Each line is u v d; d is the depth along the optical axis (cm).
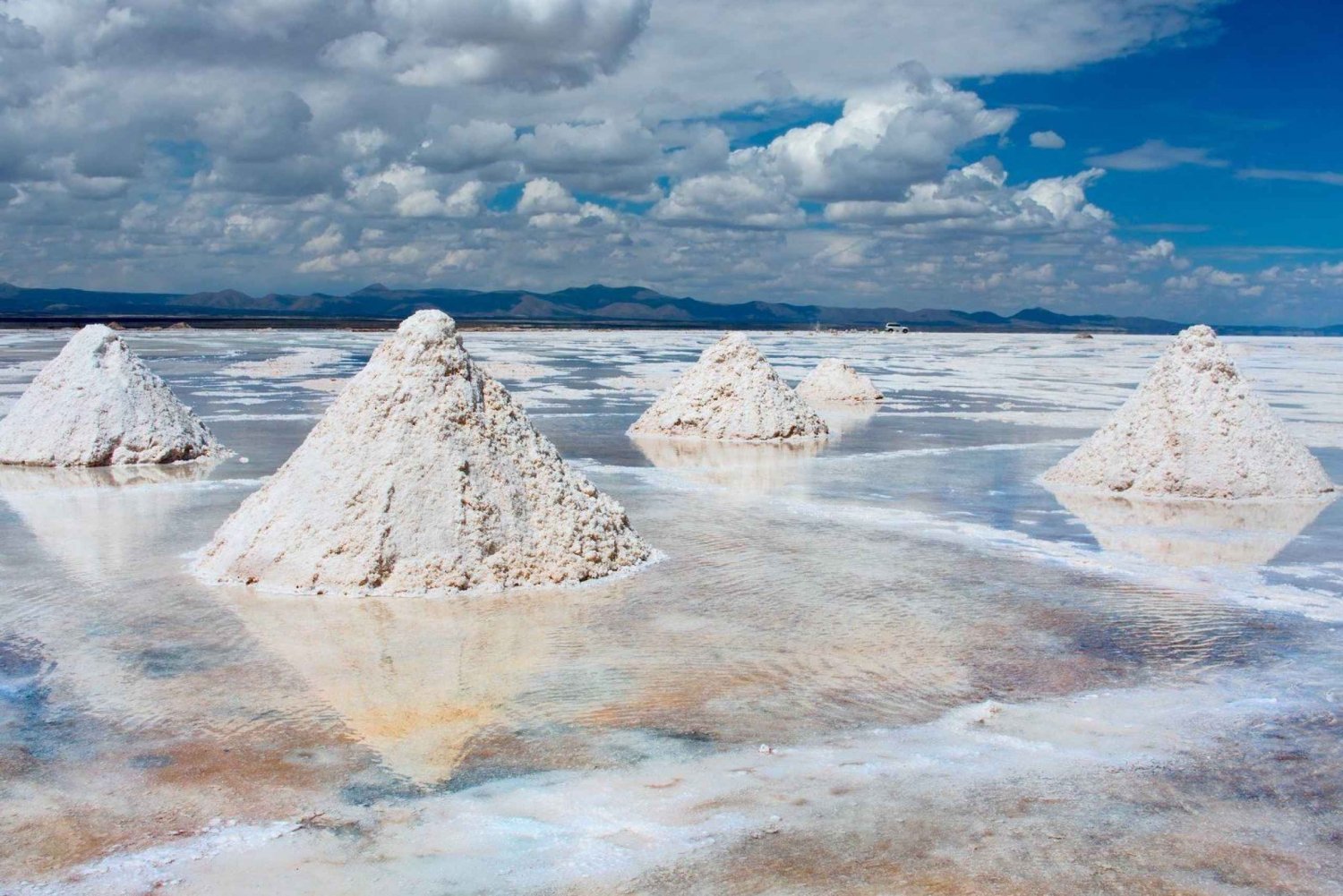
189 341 6538
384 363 1050
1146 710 664
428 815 512
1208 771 573
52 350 4797
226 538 994
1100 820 512
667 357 5384
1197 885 453
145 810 516
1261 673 737
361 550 930
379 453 981
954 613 874
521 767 567
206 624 820
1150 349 7975
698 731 619
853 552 1095
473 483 984
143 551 1059
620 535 1048
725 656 756
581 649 768
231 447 1839
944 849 481
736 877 455
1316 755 596
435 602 893
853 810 519
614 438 2070
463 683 695
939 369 4800
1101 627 842
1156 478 1462
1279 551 1121
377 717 635
